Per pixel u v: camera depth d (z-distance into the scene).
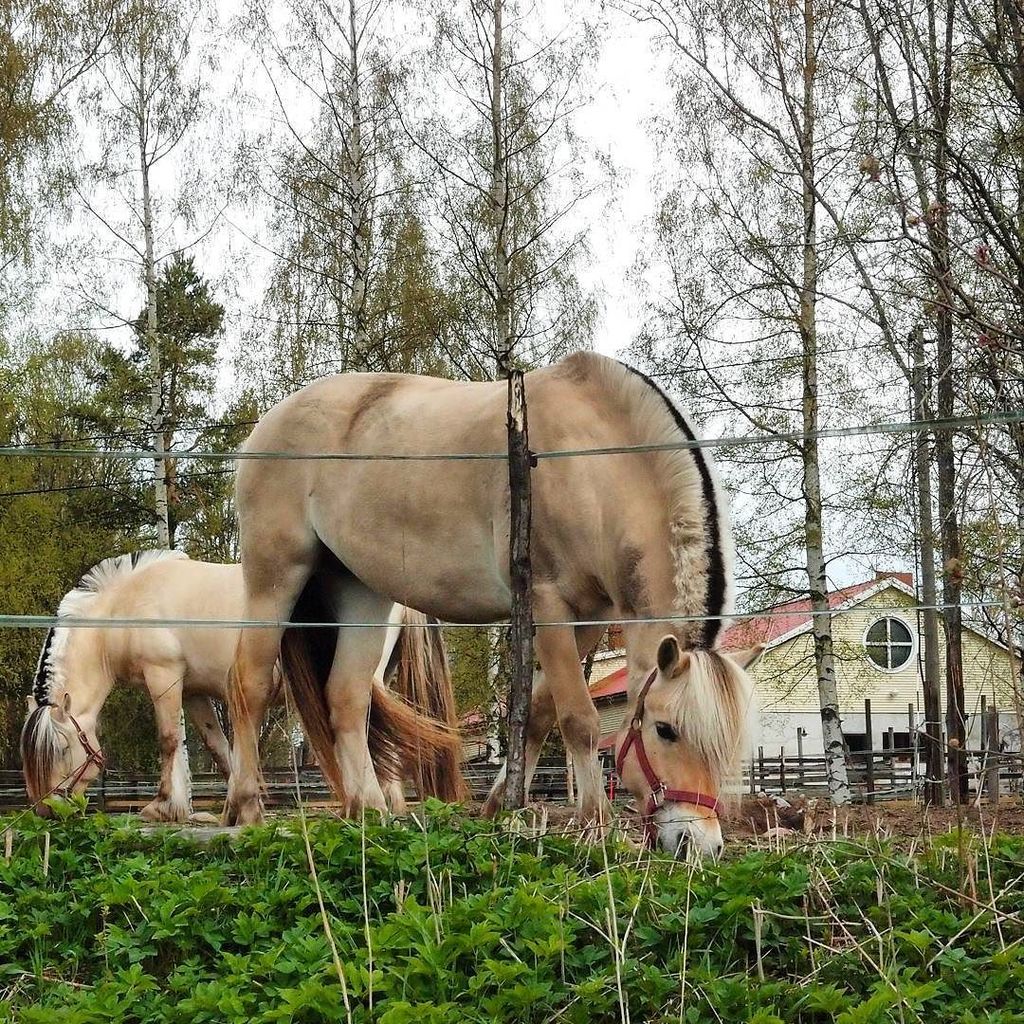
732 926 4.12
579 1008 3.54
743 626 15.10
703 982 3.70
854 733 28.25
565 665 6.48
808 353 13.84
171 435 21.33
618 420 6.53
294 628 7.98
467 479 6.89
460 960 3.91
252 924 4.33
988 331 5.87
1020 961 3.83
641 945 4.07
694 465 6.23
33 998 4.12
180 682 12.28
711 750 5.54
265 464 7.78
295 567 7.78
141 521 27.61
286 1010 3.40
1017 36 6.30
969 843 4.91
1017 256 6.09
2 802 19.81
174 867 5.13
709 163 14.79
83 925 4.64
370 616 7.97
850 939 4.10
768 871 4.65
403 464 7.14
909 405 12.40
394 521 7.19
